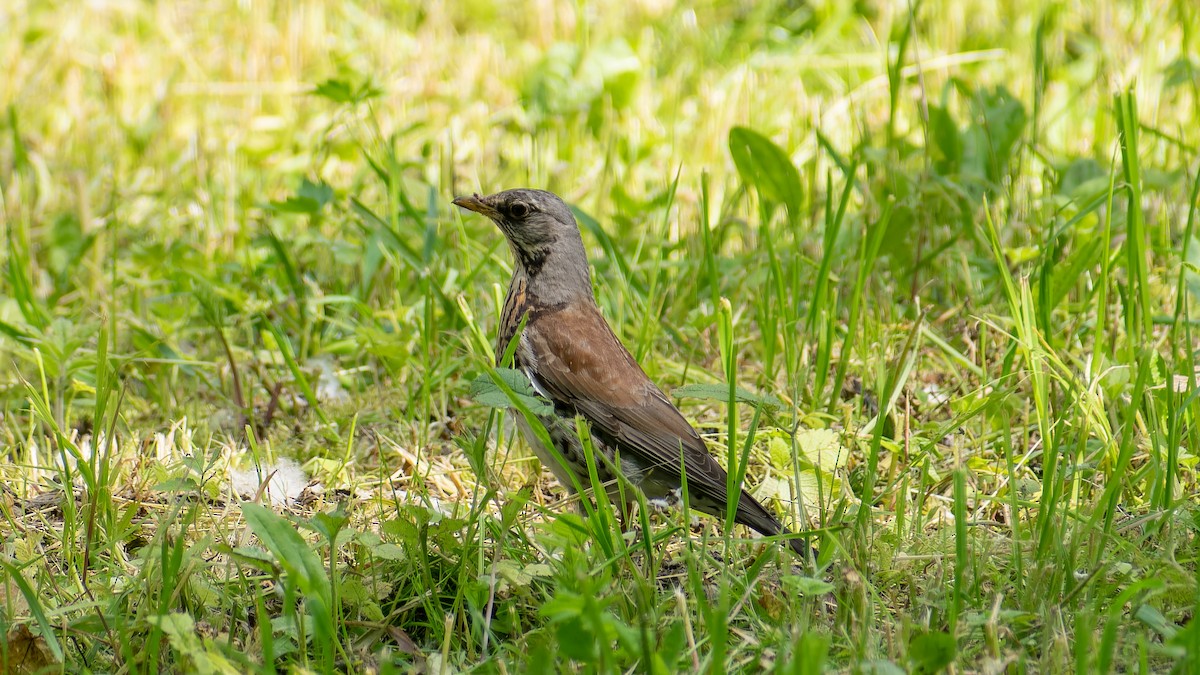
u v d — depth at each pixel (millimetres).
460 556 7027
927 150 11891
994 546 7195
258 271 12281
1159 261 11625
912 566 7059
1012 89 16359
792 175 11758
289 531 6168
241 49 18391
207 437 9523
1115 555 6875
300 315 11609
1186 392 8211
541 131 15922
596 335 8812
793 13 19812
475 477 8992
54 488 8609
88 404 10250
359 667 6328
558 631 5441
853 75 17109
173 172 15078
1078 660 5531
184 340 11672
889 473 8297
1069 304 10656
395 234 11430
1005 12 18531
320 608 5980
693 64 18203
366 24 19328
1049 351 8773
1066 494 7762
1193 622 5617
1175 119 14711
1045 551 6762
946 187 11953
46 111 16938
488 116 16250
